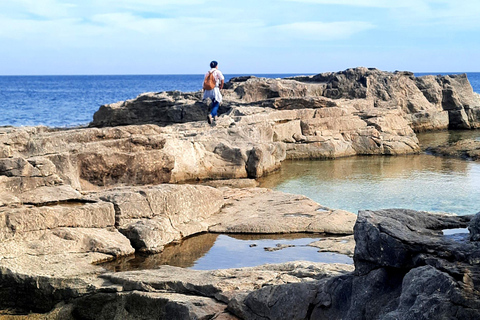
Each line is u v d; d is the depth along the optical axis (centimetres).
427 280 475
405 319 464
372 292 534
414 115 3167
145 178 1338
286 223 1059
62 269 779
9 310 769
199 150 1659
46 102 7438
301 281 667
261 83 2912
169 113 2753
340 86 3097
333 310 566
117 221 952
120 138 1330
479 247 494
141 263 860
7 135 1059
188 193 1071
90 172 1225
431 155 2241
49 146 1130
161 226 962
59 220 880
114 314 721
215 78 1947
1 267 765
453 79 3553
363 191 1467
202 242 984
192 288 697
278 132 2130
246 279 704
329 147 2167
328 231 1034
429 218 602
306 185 1562
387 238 530
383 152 2267
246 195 1280
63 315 737
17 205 882
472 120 3388
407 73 3366
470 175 1727
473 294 450
